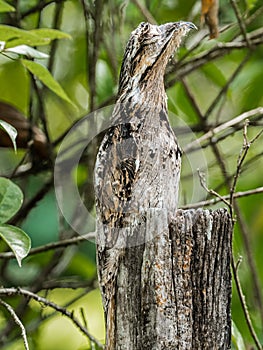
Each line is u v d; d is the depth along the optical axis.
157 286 6.43
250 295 11.42
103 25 11.25
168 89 11.92
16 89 12.46
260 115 11.82
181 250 6.50
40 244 12.42
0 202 7.98
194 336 6.52
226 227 6.64
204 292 6.55
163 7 12.30
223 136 10.70
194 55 11.87
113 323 6.56
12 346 11.96
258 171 13.09
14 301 11.99
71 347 13.12
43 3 11.30
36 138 11.07
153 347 6.41
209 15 9.53
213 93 13.57
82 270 12.83
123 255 6.55
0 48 8.20
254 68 12.67
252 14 12.38
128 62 7.43
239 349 8.25
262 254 12.81
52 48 10.94
